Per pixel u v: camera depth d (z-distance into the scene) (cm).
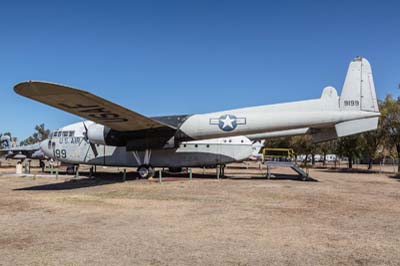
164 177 2122
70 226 720
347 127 1753
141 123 1730
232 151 2075
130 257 515
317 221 789
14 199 1107
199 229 701
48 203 1027
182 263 491
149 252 541
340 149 4003
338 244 597
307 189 1476
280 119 1791
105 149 2100
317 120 1756
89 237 629
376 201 1122
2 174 2244
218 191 1363
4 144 3872
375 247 580
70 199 1112
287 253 543
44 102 1368
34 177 2041
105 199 1119
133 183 1694
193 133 1873
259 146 2933
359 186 1670
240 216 843
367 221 793
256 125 1819
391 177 2469
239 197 1188
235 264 489
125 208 949
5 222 757
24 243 586
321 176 2541
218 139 2088
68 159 2153
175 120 1888
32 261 493
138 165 2056
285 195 1255
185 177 2145
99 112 1533
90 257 513
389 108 3106
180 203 1045
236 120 1834
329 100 1764
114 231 678
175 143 1897
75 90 1209
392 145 3272
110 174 2336
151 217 823
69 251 542
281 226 734
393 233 679
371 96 1747
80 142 2136
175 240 614
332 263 498
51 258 507
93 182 1741
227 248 567
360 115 1733
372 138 3266
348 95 1752
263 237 640
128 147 1925
